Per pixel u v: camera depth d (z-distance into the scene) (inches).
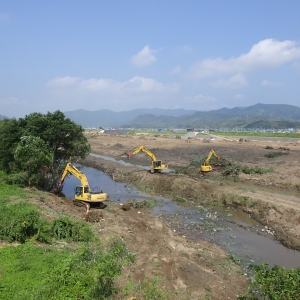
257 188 1658.5
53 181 1485.0
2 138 1477.6
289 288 546.9
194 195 1503.4
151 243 911.0
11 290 549.3
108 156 3206.2
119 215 1180.5
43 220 914.1
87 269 613.6
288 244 946.7
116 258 720.3
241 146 3211.1
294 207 1153.4
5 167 1547.7
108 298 584.7
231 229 1093.1
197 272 754.2
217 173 1927.9
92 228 960.3
